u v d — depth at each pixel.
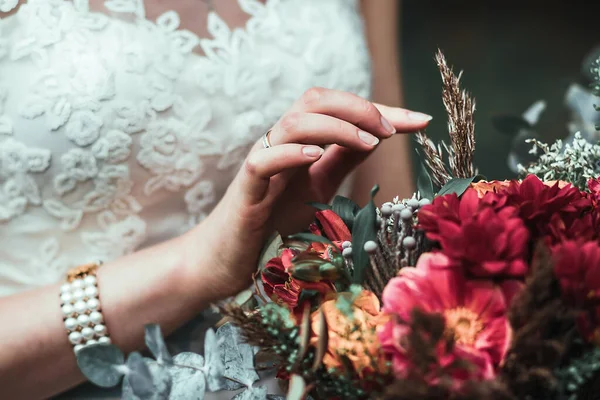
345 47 1.19
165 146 1.00
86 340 0.85
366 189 1.25
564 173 0.70
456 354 0.45
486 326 0.47
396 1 1.43
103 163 0.97
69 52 0.96
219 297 0.87
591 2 6.27
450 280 0.48
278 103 1.10
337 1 1.22
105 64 0.97
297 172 0.87
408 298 0.48
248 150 1.08
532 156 0.89
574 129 0.95
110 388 0.95
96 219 0.99
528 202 0.52
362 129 0.77
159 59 1.00
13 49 0.95
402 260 0.56
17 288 0.96
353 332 0.49
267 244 0.66
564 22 6.29
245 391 0.59
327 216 0.62
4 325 0.84
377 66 1.39
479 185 0.62
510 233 0.48
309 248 0.62
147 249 0.91
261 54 1.10
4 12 0.96
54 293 0.88
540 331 0.45
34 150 0.93
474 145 0.69
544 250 0.45
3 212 0.94
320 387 0.53
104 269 0.88
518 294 0.45
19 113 0.93
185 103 1.02
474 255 0.47
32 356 0.84
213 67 1.05
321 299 0.56
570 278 0.46
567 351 0.48
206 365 0.58
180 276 0.86
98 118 0.95
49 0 0.98
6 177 0.93
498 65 5.63
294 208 0.89
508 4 6.44
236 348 0.60
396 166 1.27
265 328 0.54
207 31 1.07
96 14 0.99
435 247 0.55
